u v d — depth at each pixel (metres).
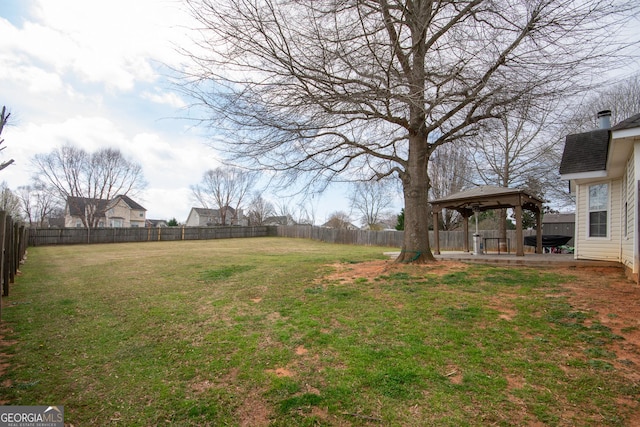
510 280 6.39
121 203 47.22
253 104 5.53
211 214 55.66
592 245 8.82
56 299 6.25
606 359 3.28
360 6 4.89
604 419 2.40
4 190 35.50
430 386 2.88
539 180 17.02
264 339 4.09
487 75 5.30
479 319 4.41
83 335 4.35
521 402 2.63
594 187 8.91
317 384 2.99
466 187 19.23
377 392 2.82
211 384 3.07
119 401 2.79
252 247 21.70
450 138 8.39
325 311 5.05
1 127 9.68
